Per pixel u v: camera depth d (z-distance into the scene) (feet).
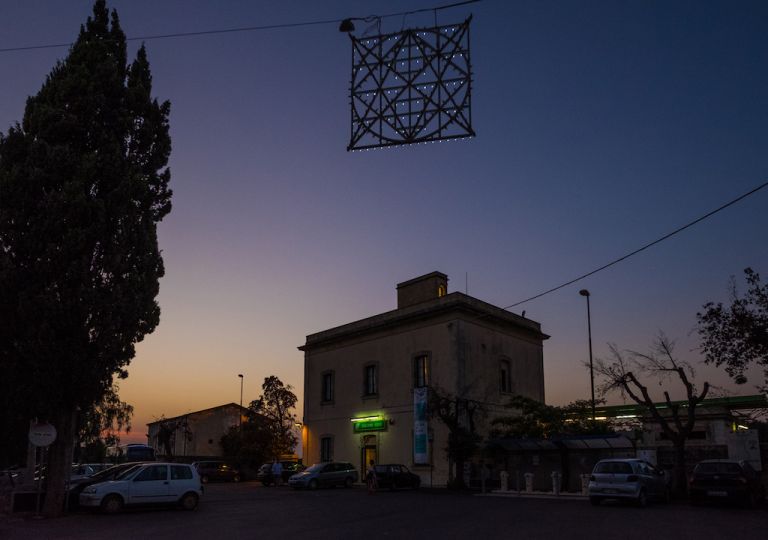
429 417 115.24
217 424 208.54
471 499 84.38
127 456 136.46
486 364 124.16
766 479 87.15
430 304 125.29
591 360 118.42
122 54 75.56
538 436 111.24
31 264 65.00
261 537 46.24
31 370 64.34
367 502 80.07
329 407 143.33
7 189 65.26
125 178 69.21
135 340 70.18
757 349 74.18
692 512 63.31
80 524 56.65
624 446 95.55
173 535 47.88
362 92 28.04
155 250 73.56
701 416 124.26
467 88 27.17
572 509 66.90
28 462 88.33
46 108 68.08
